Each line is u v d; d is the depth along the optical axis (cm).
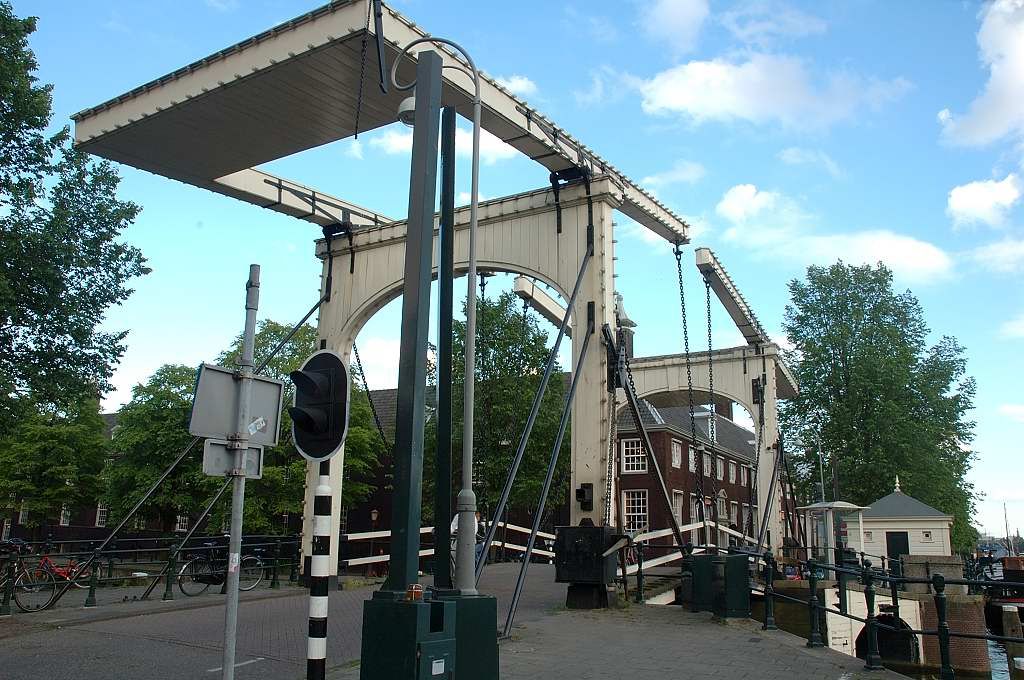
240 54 1148
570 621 1083
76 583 1319
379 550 3027
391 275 1639
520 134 1275
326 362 552
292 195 1627
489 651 549
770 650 881
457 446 2783
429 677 475
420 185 601
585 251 1382
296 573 1794
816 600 928
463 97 1170
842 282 3516
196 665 766
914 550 2780
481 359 2789
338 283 1714
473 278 783
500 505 1101
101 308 1595
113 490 2978
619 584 1447
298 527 2900
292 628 1010
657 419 3834
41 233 1448
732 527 4122
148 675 719
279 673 735
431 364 2869
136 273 1625
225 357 2989
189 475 2794
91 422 3484
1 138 1451
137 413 2856
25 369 1475
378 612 487
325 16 1066
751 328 2323
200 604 1252
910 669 1975
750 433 5459
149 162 1407
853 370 3359
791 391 2898
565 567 1225
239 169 1452
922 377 3334
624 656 830
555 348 1220
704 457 4272
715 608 1139
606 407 1313
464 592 574
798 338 3562
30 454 3247
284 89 1168
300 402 545
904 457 3159
